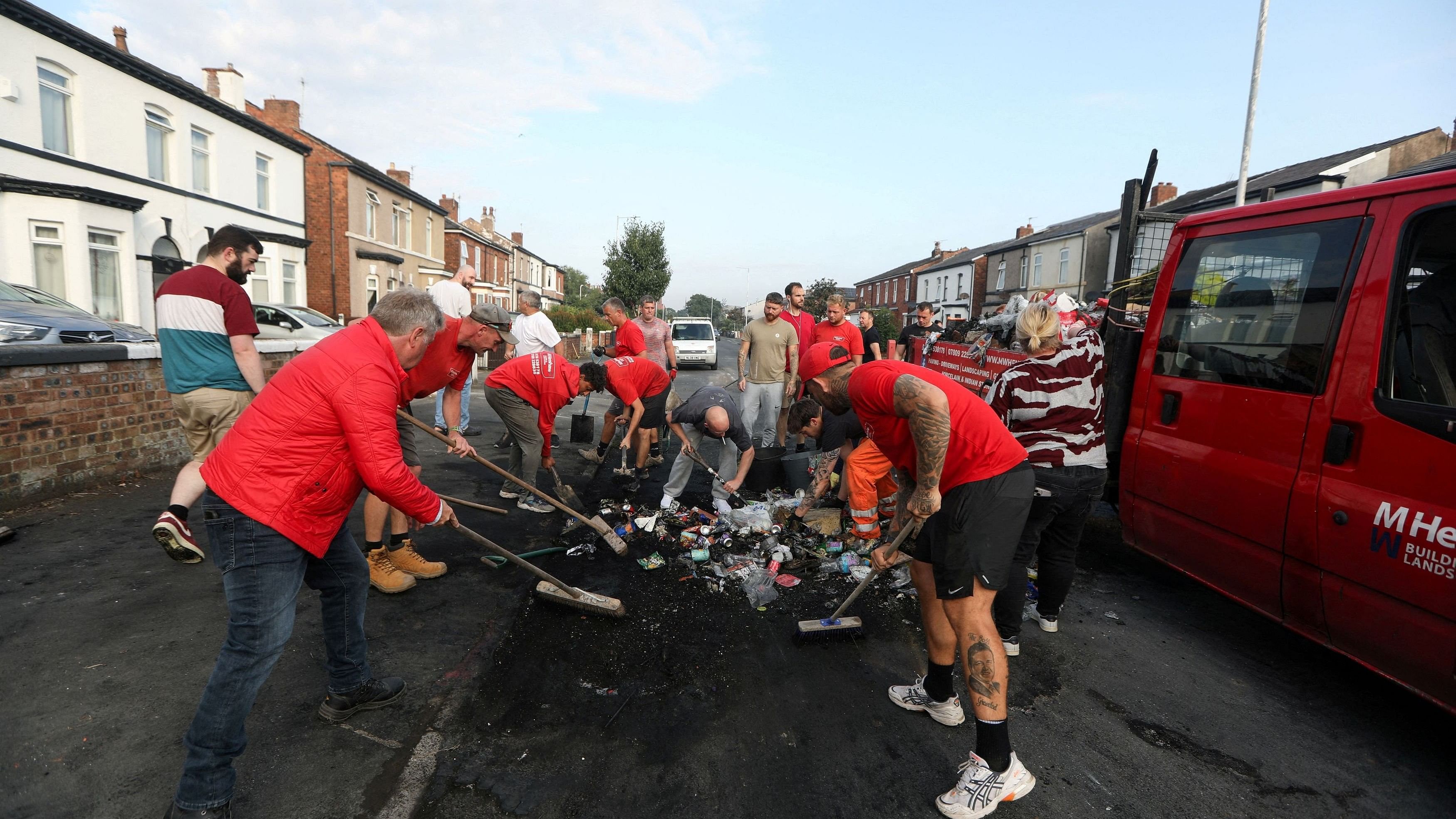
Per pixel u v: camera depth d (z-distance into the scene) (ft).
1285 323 9.50
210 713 6.24
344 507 7.08
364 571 8.13
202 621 10.28
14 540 12.80
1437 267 7.84
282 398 6.46
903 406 7.32
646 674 9.89
